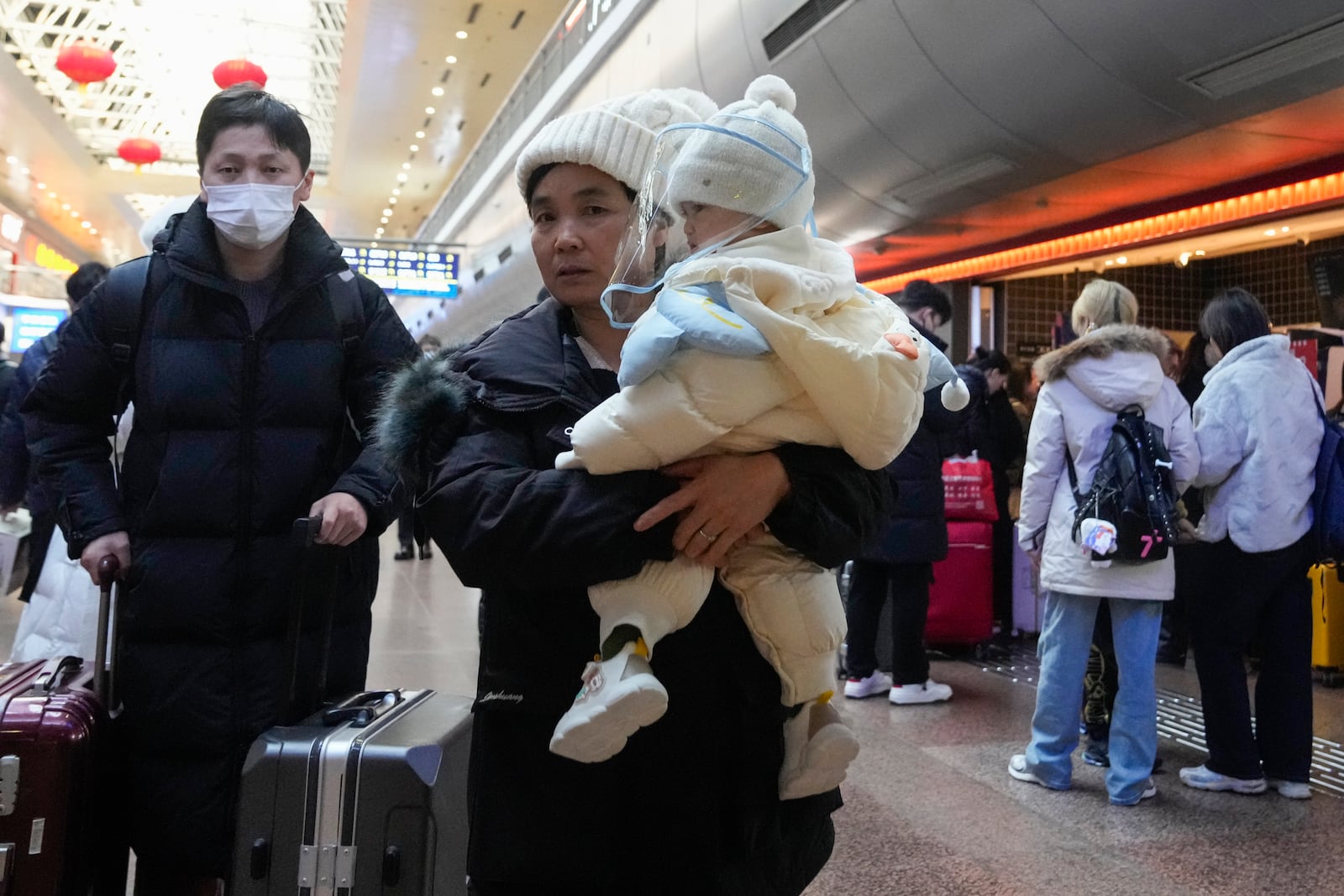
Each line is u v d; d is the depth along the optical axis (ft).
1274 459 11.18
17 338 37.35
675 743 4.12
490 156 68.64
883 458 4.02
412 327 105.50
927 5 18.93
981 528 17.89
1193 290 32.27
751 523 3.82
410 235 120.78
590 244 4.70
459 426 4.37
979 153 22.12
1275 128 17.80
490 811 4.22
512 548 3.85
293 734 5.32
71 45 39.83
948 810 10.83
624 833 4.15
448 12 50.03
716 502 3.76
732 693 4.22
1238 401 11.33
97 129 82.38
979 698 15.56
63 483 6.46
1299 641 11.43
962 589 17.76
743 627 4.25
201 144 6.62
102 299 6.52
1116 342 11.01
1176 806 11.09
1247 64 15.84
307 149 6.84
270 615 6.40
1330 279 22.48
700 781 4.11
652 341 3.67
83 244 123.85
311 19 60.34
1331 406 20.49
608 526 3.77
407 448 4.26
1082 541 10.78
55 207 100.07
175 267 6.34
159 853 6.22
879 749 12.93
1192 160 19.92
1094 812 10.85
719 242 4.04
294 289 6.58
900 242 30.48
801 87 24.00
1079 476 11.14
